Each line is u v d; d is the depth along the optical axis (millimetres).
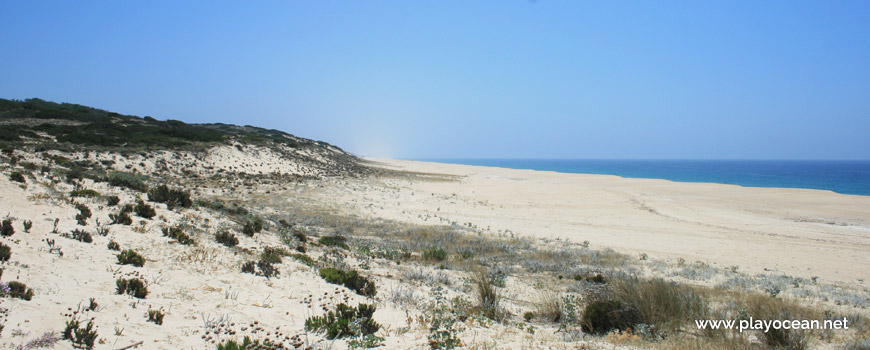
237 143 46125
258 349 5414
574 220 30312
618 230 26766
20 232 8594
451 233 22609
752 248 22031
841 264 18906
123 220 11375
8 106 42062
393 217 27344
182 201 16141
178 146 38594
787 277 16078
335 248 15648
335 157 73562
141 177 26266
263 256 10992
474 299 10539
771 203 40750
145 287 6801
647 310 8297
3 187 12227
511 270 15336
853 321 9445
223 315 6633
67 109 49625
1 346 4285
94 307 5836
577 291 12523
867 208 37750
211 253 10484
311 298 8367
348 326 6629
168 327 5789
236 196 28188
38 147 27172
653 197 44188
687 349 6793
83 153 29203
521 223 28594
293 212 25125
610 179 66875
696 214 34031
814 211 35969
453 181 53625
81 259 7898
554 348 6594
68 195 13398
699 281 14734
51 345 4578
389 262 14891
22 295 5629
